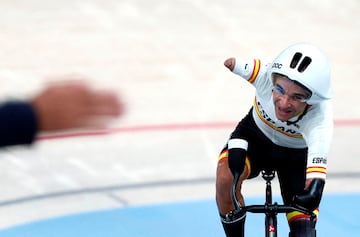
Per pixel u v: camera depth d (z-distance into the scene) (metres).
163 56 23.23
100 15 27.61
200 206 12.91
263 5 30.05
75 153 15.36
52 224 12.02
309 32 26.69
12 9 28.14
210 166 14.91
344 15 29.27
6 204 12.81
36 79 20.09
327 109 8.14
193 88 20.38
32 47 23.62
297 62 7.45
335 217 12.44
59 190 13.50
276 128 8.63
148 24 26.73
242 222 8.74
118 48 23.84
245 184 13.98
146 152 15.62
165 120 17.72
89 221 12.18
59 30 25.67
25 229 11.79
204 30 26.30
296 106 7.58
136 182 13.98
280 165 9.09
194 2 30.02
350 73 22.20
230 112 18.52
